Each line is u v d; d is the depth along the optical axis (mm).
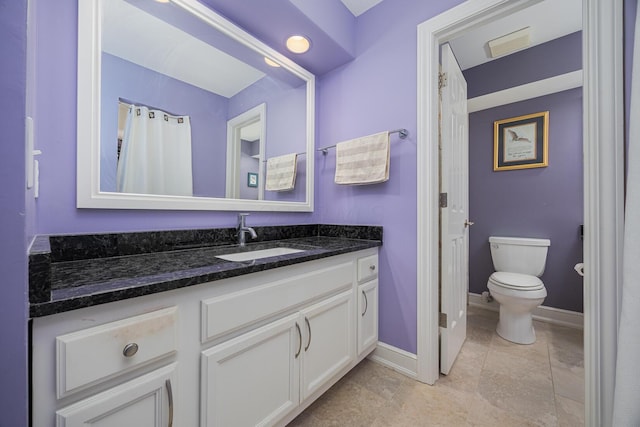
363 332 1477
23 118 431
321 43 1611
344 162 1712
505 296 1853
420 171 1458
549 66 2000
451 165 1603
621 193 873
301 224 1830
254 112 1565
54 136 895
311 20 1433
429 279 1424
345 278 1322
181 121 1264
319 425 1126
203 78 1345
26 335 445
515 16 1747
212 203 1348
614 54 886
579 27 1854
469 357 1679
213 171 1385
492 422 1145
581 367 1547
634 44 773
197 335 744
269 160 1652
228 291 820
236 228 1433
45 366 511
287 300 1002
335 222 1875
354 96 1771
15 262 435
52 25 892
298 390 1054
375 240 1623
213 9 1335
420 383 1418
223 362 796
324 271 1186
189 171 1290
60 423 521
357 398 1297
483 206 2604
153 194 1155
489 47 2070
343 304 1323
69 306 521
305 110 1873
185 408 718
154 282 643
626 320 736
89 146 960
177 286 677
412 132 1496
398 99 1553
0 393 430
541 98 2311
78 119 938
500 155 2504
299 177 1844
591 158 932
